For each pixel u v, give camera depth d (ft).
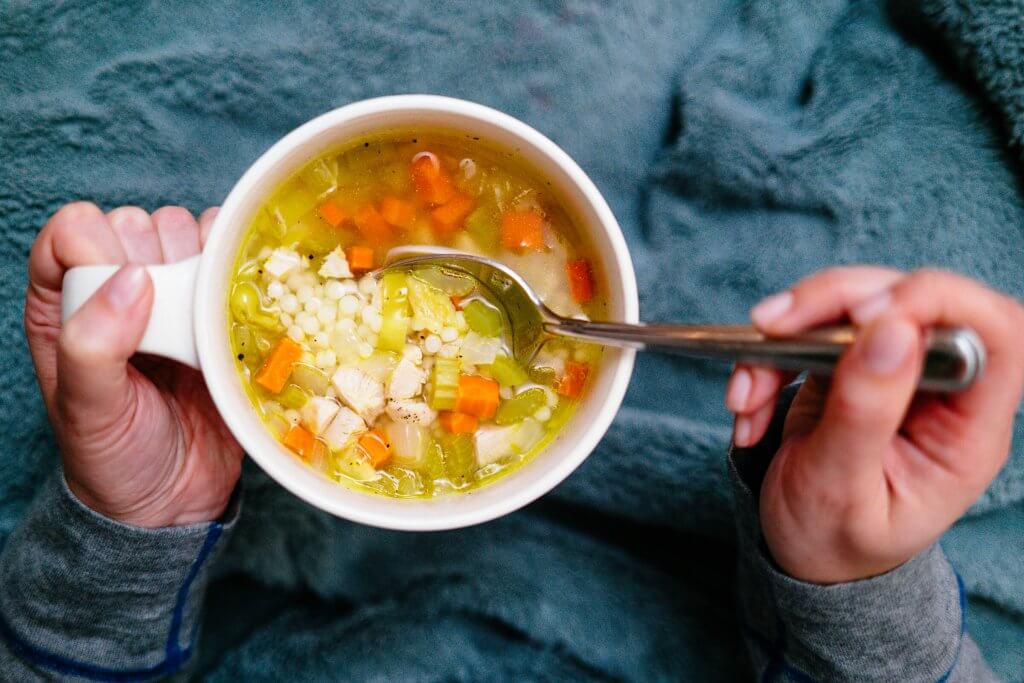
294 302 1.05
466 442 1.07
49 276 1.10
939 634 1.10
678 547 1.42
